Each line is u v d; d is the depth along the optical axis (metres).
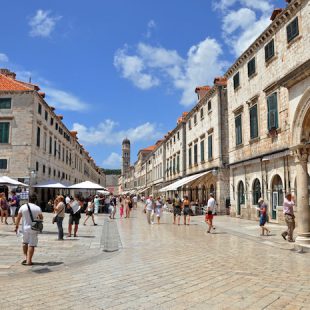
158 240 15.62
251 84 26.75
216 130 34.50
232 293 6.84
